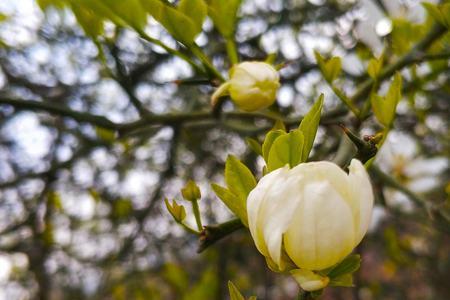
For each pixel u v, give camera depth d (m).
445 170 0.54
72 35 0.43
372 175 0.35
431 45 0.24
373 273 0.77
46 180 0.47
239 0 0.22
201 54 0.21
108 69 0.29
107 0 0.19
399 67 0.24
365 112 0.21
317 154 0.38
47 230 0.55
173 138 0.46
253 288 0.68
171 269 0.52
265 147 0.16
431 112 0.44
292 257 0.15
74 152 0.48
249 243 0.59
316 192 0.15
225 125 0.34
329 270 0.16
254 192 0.15
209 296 0.46
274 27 0.50
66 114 0.29
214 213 0.62
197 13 0.20
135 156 0.60
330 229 0.15
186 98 0.53
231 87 0.21
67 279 0.64
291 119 0.27
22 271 0.66
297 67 0.49
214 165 0.61
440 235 0.68
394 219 0.62
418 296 0.76
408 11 0.30
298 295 0.16
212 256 0.59
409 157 0.52
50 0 0.25
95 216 0.61
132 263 0.60
